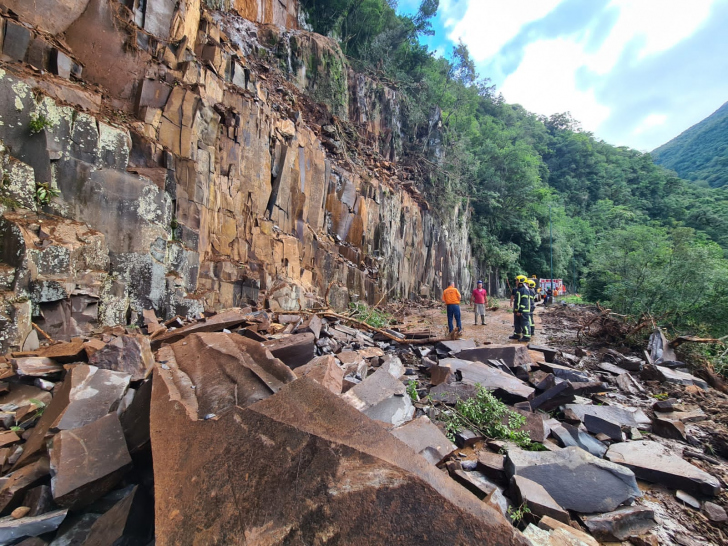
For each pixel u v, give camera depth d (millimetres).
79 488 2154
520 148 37344
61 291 5043
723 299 9195
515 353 6020
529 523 2439
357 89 23312
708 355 6902
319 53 19672
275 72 16750
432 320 14586
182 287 7340
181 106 8219
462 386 4719
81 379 3088
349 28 26828
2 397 3387
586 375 5812
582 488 2842
